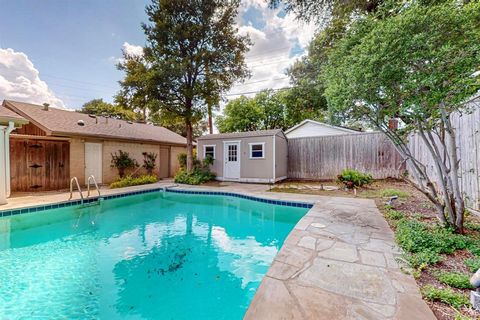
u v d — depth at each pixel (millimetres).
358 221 3938
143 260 3547
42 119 8648
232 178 11227
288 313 1620
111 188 9000
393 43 2701
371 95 3229
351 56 3277
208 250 3945
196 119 11195
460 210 3201
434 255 2471
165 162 14188
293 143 11703
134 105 10375
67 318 2256
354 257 2529
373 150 9836
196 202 7648
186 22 10477
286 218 5824
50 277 3025
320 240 3049
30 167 7977
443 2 2602
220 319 2240
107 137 9875
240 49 11336
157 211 6590
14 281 2924
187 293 2676
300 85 17703
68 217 5793
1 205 5699
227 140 11359
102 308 2408
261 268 3273
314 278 2096
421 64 2703
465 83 2479
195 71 10797
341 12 6629
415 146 7566
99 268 3285
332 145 10727
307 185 9273
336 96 3721
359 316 1586
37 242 4230
